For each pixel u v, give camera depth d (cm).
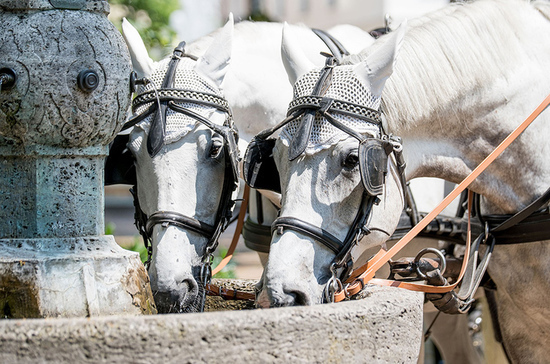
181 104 500
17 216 413
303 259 414
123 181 515
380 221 457
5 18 399
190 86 508
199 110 501
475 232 567
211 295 536
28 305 377
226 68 530
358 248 454
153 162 488
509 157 527
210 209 500
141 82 468
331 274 425
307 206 423
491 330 703
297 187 426
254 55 614
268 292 404
